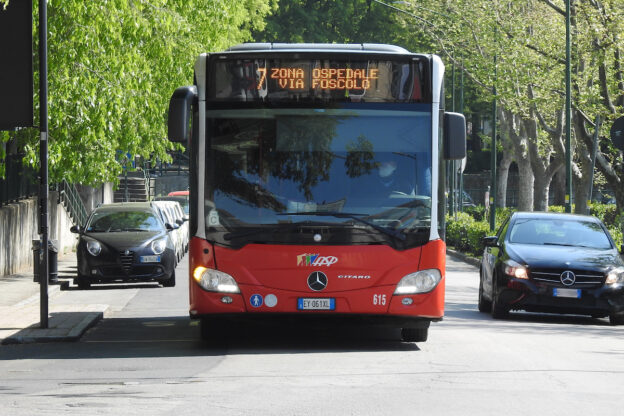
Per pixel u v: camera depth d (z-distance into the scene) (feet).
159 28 178.29
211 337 104.53
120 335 114.62
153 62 201.46
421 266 93.86
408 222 93.86
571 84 286.46
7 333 111.65
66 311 136.26
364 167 94.07
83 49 155.02
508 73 304.71
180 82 222.28
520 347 100.89
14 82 122.31
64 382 77.41
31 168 244.22
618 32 270.05
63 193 290.76
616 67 278.67
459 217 340.80
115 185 198.49
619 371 83.92
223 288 93.04
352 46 102.06
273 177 93.61
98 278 184.44
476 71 335.06
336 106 94.53
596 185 543.39
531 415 62.54
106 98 164.14
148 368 84.84
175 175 516.73
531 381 77.05
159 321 131.13
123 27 160.76
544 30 298.97
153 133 223.92
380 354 93.97
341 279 92.94
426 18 377.09
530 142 357.82
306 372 81.25
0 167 170.50
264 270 92.79
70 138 168.86
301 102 94.43
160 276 186.50
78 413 63.21
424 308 93.91
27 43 122.31
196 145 94.43
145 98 179.63
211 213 93.50
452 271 240.94
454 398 68.49
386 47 102.12
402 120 94.94
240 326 120.67
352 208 93.50
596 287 130.41
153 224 194.59
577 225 141.59
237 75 94.43
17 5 122.01
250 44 101.55
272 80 94.38
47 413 63.36
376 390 71.72
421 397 68.74
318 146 94.07
